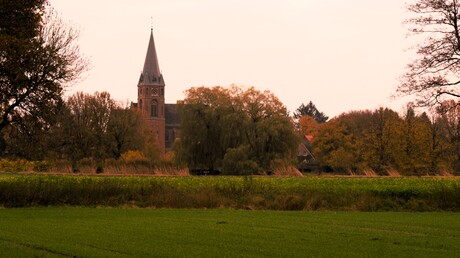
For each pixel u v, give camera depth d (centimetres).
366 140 15138
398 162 13650
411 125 13800
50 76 6931
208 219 5691
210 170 15675
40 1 6938
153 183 7425
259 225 5197
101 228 4866
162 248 3781
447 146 13300
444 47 6438
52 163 13650
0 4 6506
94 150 17050
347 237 4419
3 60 6550
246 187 7469
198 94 15788
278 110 15175
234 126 15075
